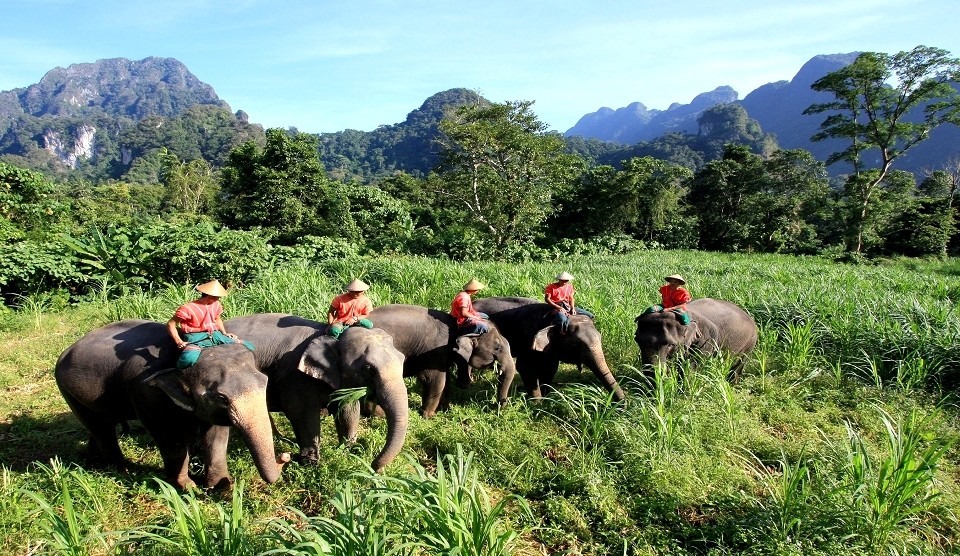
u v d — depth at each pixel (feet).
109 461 16.83
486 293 36.29
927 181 150.10
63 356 16.11
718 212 143.43
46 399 21.67
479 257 84.23
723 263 74.59
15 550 12.55
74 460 17.02
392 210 100.22
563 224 127.44
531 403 22.12
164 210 170.30
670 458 16.42
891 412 21.08
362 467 16.26
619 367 25.72
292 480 16.20
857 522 13.16
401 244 84.69
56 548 11.09
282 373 17.12
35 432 18.65
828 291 36.06
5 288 37.86
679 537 14.05
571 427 19.06
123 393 15.39
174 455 15.42
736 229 129.80
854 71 110.11
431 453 18.42
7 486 14.37
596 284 39.47
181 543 11.30
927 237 112.68
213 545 11.45
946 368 23.79
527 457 17.07
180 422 15.30
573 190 123.34
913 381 23.04
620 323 28.63
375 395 16.39
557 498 15.34
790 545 12.66
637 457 16.43
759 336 28.81
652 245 119.85
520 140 83.10
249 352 15.03
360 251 78.89
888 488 13.48
